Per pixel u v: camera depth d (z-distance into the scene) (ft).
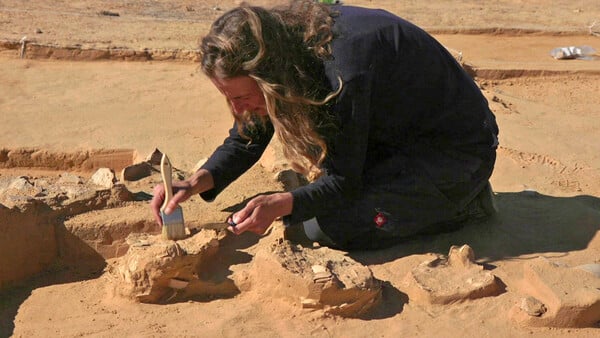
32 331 10.30
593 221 13.44
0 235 11.21
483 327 10.57
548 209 14.02
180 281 11.00
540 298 11.03
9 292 11.28
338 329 10.46
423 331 10.48
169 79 23.04
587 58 30.83
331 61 10.36
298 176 14.51
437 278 11.30
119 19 31.24
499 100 23.39
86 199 12.34
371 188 11.81
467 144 11.92
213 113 20.17
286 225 11.25
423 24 34.83
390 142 11.74
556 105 24.91
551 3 42.04
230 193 13.42
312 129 10.33
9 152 16.52
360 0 39.86
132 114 19.72
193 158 16.71
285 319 10.62
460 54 27.73
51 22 29.32
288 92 9.84
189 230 12.03
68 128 18.34
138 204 12.77
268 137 12.23
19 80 22.08
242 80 9.89
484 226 13.21
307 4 10.43
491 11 38.93
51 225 11.85
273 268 10.82
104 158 16.87
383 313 10.84
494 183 15.87
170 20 32.09
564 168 17.21
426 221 12.23
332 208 11.37
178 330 10.31
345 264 11.17
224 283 11.17
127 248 12.12
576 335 10.51
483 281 11.21
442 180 11.90
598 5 41.81
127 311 10.75
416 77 11.12
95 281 11.60
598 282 11.07
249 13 9.68
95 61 24.50
